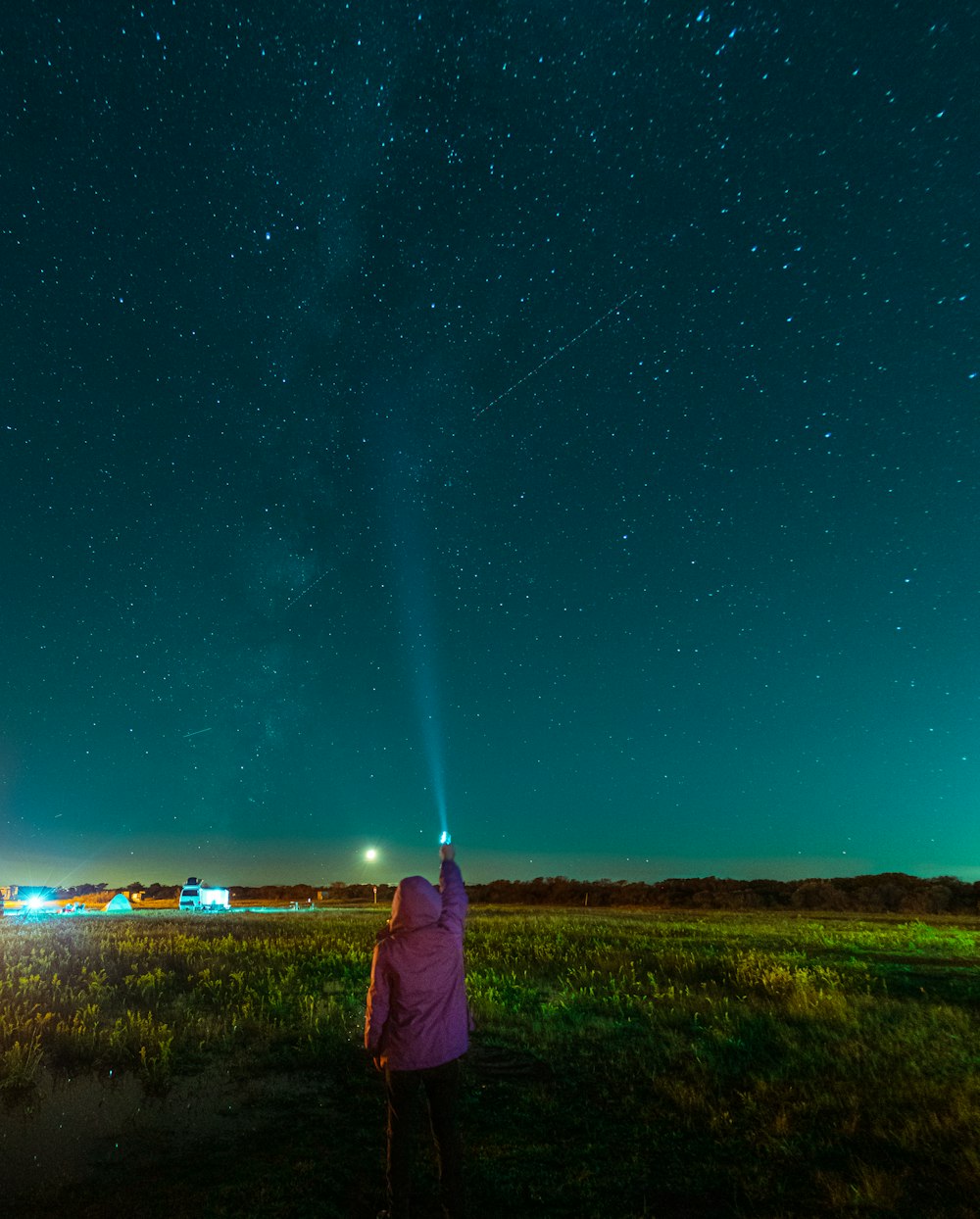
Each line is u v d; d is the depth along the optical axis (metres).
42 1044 7.44
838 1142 5.30
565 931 20.66
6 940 17.59
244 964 13.23
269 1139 5.44
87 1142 5.33
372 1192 4.63
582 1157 5.12
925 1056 7.20
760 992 11.02
